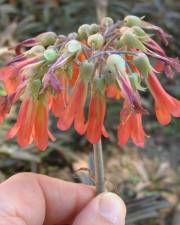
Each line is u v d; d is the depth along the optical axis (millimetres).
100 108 163
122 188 391
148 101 544
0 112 162
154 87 168
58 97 169
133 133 171
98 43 164
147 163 490
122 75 155
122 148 503
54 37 175
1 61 385
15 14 591
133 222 335
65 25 569
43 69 160
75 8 577
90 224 188
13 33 524
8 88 170
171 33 611
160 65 174
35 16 592
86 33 173
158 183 433
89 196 215
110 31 173
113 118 506
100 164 189
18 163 388
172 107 168
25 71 160
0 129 382
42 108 165
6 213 186
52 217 217
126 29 169
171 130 542
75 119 164
